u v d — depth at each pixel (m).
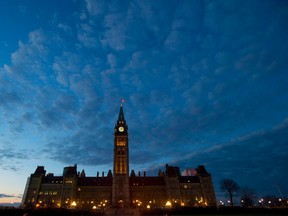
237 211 97.69
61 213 93.69
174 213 98.50
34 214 89.25
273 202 184.12
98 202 171.88
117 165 161.00
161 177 187.88
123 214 101.12
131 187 176.00
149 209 102.06
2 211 88.06
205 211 98.56
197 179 178.88
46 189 167.50
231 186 160.75
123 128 172.75
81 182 181.38
